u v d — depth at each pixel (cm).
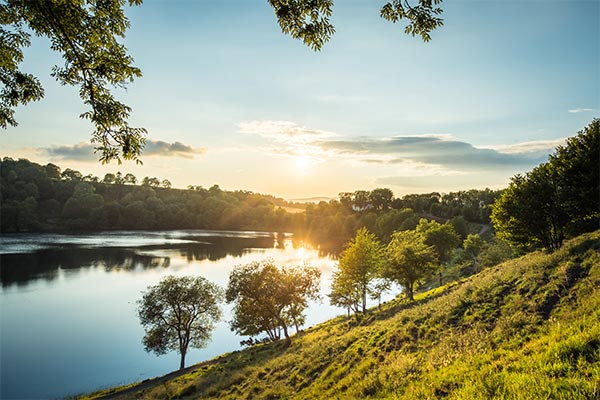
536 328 1082
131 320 4616
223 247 11644
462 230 9094
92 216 14700
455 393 760
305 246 13338
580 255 1741
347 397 1099
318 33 675
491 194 14688
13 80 812
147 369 3422
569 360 684
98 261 8081
